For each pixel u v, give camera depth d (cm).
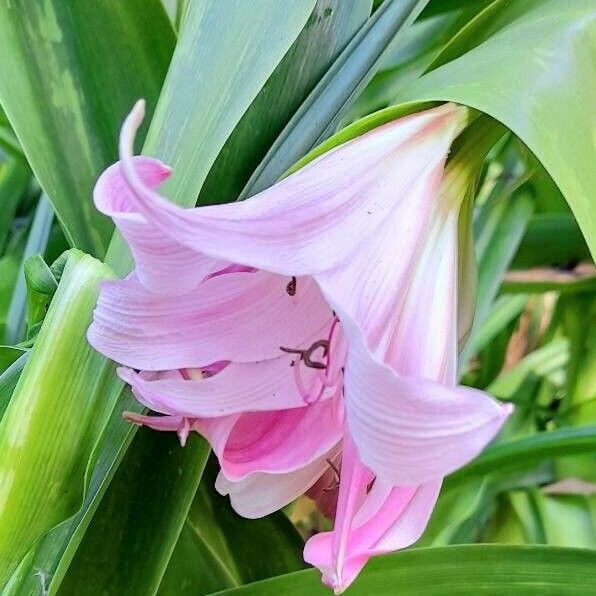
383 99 60
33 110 42
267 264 27
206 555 45
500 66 30
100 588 37
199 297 30
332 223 30
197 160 34
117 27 44
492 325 74
